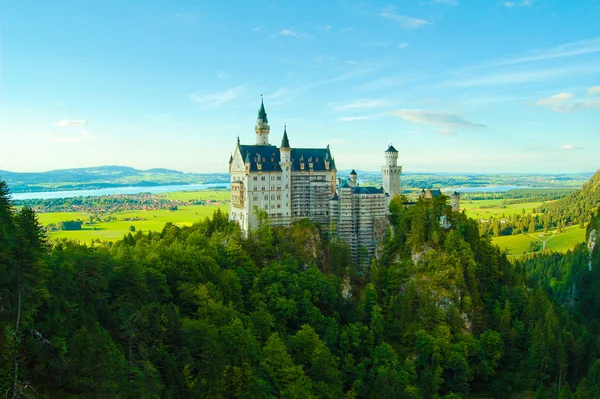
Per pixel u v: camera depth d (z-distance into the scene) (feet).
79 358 277.03
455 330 608.19
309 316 588.50
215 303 482.28
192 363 365.61
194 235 654.12
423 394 507.30
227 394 350.23
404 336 592.60
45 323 297.33
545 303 643.45
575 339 614.34
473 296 648.79
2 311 271.08
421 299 625.82
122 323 360.89
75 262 399.03
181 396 338.13
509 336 597.93
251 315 526.57
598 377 526.57
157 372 334.65
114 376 283.59
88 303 358.64
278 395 407.44
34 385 262.88
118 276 414.41
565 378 565.12
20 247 281.95
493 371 568.00
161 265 499.10
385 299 651.66
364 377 529.86
